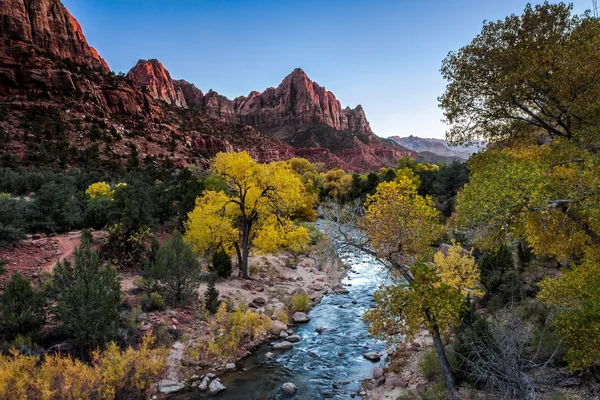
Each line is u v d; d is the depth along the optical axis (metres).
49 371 7.87
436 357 10.12
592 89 8.84
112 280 11.34
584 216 8.40
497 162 10.42
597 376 7.64
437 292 8.31
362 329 15.31
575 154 8.63
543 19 9.87
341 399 9.84
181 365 11.05
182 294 15.02
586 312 7.09
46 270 15.47
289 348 13.36
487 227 9.23
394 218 9.13
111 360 9.03
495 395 8.05
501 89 10.25
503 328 8.83
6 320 9.47
